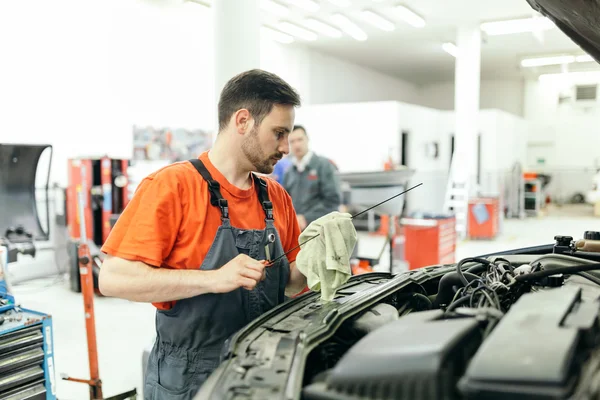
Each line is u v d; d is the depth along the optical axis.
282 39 8.51
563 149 12.66
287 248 1.36
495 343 0.58
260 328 0.95
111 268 1.05
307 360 0.80
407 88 13.51
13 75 4.75
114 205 4.78
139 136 6.08
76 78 5.32
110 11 5.65
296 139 3.39
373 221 7.84
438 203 9.94
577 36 1.20
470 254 6.12
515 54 9.97
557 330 0.59
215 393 0.73
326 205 3.43
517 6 7.05
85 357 2.91
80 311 3.84
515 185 10.10
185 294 1.03
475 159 8.02
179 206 1.10
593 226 8.79
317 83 9.84
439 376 0.56
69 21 5.21
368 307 1.02
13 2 4.70
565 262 1.20
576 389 0.52
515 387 0.52
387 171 3.28
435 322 0.70
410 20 7.64
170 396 1.14
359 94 11.24
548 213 11.09
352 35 8.52
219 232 1.12
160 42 6.31
